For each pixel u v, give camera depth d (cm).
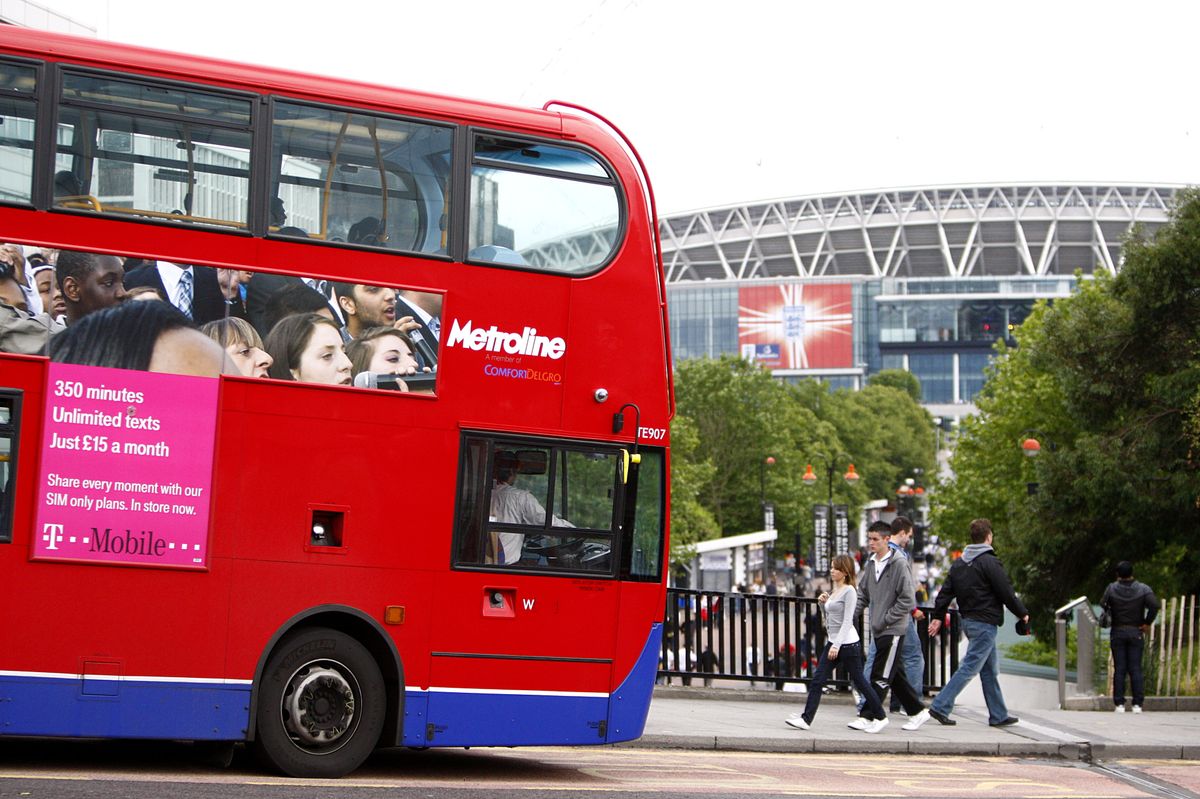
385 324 1146
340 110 1148
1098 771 1491
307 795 969
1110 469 3369
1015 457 5438
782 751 1535
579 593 1205
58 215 1066
